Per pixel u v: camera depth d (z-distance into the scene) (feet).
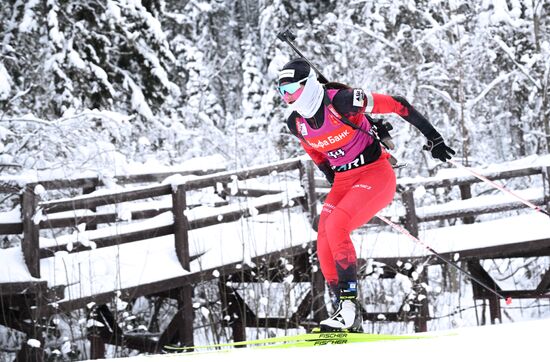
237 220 100.78
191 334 96.63
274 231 104.83
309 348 43.24
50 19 137.59
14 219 81.35
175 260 94.89
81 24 143.23
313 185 106.32
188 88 214.90
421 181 116.67
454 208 117.60
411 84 182.91
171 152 153.89
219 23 305.32
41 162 115.75
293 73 51.90
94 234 89.04
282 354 42.09
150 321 126.62
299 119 54.75
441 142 54.13
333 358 39.24
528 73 179.11
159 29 152.35
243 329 102.73
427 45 188.34
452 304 142.10
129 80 149.89
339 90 52.90
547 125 179.52
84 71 142.41
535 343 37.88
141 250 95.61
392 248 113.70
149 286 89.66
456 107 175.11
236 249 99.55
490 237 114.93
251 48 264.31
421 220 116.88
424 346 39.96
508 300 64.44
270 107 219.41
